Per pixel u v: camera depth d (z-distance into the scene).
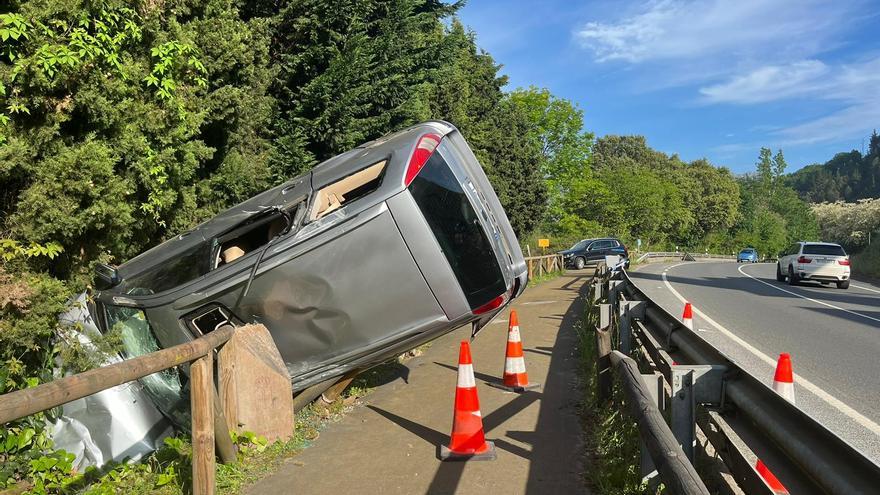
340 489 4.58
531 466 4.96
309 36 10.32
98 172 5.35
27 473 4.85
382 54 11.73
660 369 4.75
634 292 8.53
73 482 4.81
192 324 5.63
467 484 4.64
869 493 1.85
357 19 10.62
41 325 5.14
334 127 10.28
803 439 2.31
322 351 5.70
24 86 5.04
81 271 5.86
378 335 5.67
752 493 2.85
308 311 5.57
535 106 45.41
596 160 96.81
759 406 2.77
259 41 8.92
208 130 8.57
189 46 6.62
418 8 18.14
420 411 6.56
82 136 5.72
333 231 5.50
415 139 5.87
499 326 12.25
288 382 5.51
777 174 123.38
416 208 5.55
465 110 22.83
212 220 6.25
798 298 19.33
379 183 5.66
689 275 31.06
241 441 5.02
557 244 38.91
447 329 5.88
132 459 5.26
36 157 5.38
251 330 5.32
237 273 5.53
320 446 5.51
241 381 5.13
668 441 2.72
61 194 5.25
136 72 5.97
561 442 5.51
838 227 63.78
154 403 5.71
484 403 6.85
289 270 5.50
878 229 54.19
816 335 12.02
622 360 4.20
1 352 5.14
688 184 91.88
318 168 6.39
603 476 4.52
